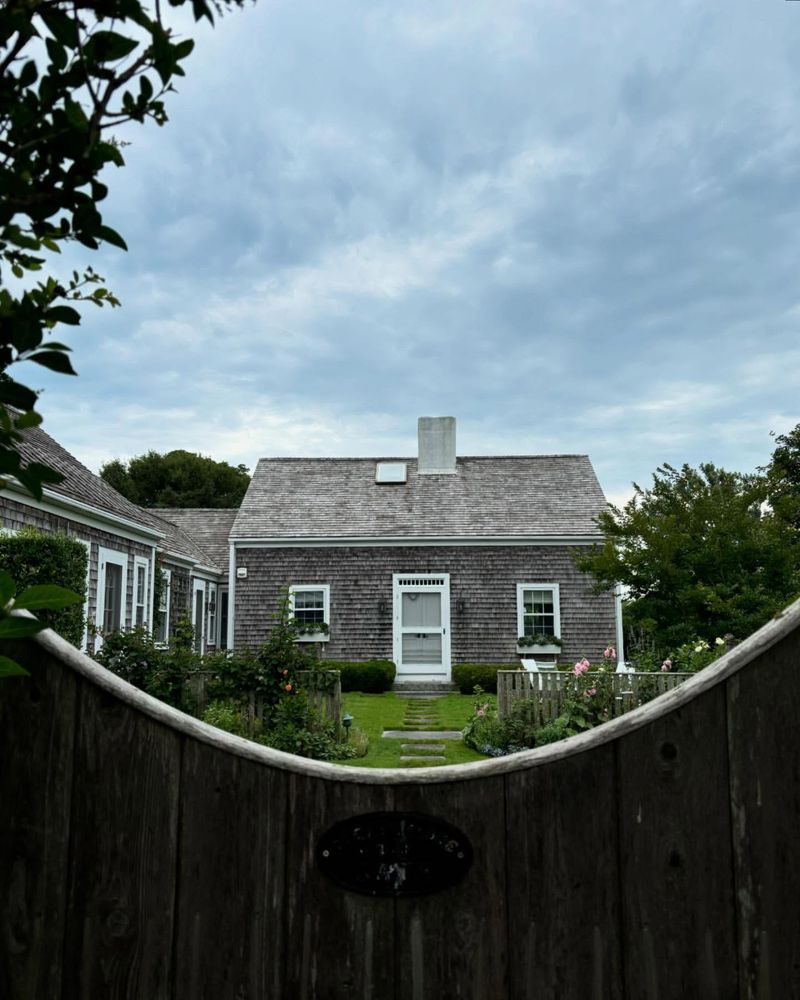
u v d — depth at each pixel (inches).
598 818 43.1
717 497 442.3
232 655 343.9
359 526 686.5
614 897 42.5
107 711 44.0
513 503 712.4
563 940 42.3
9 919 42.5
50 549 327.6
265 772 43.8
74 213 36.3
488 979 42.2
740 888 42.0
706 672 43.3
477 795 43.5
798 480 888.3
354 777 43.4
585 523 678.5
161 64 36.1
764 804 42.3
